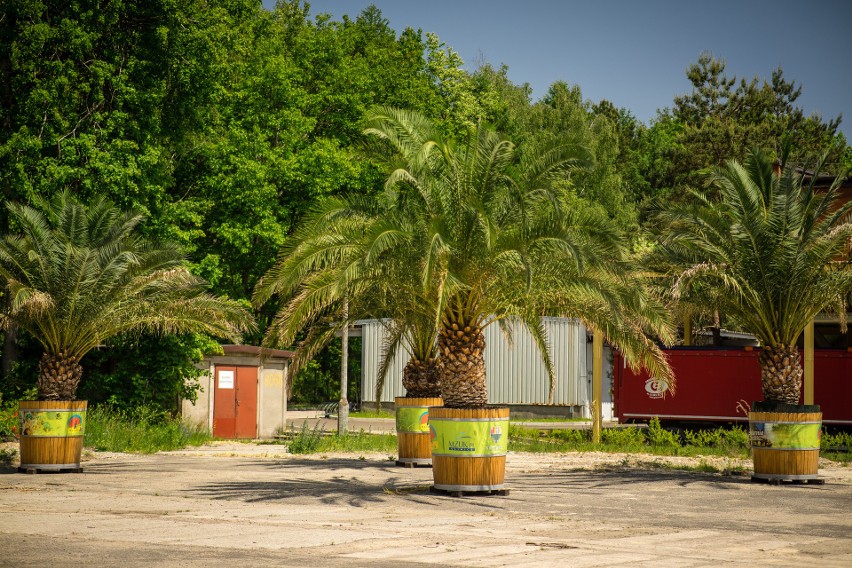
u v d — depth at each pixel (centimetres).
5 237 2128
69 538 1056
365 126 1708
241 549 984
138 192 3036
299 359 2177
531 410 4575
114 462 2311
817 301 1939
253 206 4084
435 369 2191
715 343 3528
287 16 5978
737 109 7844
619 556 965
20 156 2827
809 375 2828
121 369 3083
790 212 1891
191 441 2939
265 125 4456
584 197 6444
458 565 894
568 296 1697
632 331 1823
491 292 1638
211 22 3234
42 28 2798
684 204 2038
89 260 2025
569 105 6844
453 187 1612
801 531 1206
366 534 1110
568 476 2020
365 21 6222
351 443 2811
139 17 3127
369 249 1479
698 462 2380
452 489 1588
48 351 2083
